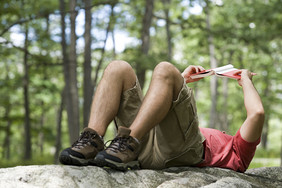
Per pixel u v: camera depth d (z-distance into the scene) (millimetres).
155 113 2279
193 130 2475
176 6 15625
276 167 3109
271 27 12195
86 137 2297
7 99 16828
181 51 21062
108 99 2354
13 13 11188
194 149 2506
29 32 12570
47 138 18938
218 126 22406
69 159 2227
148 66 10297
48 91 15125
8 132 17031
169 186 2197
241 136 2680
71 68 10914
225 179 2338
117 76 2385
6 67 18906
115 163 2217
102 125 2330
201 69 2885
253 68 18719
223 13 14820
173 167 2570
